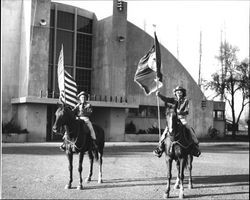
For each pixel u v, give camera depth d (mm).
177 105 7961
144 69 5375
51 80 25062
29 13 23500
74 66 25328
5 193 7871
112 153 16422
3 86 24297
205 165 13898
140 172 11281
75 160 14195
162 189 8875
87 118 9383
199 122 8352
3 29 24203
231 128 9000
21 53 24547
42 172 11062
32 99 22531
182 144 8039
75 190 8594
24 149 17578
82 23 25906
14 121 24266
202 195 8469
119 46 22969
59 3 24891
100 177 9633
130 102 21266
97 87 24422
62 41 25594
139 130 20812
